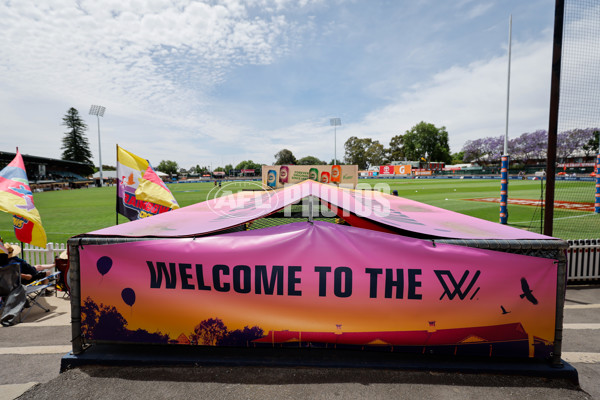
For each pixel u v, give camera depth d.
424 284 2.31
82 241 2.43
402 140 109.94
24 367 2.80
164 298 2.43
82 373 2.36
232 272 2.39
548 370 2.28
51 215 15.16
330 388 2.16
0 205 4.30
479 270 2.29
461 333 2.32
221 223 2.48
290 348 2.58
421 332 2.34
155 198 5.46
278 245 2.37
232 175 112.06
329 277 2.34
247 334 2.42
